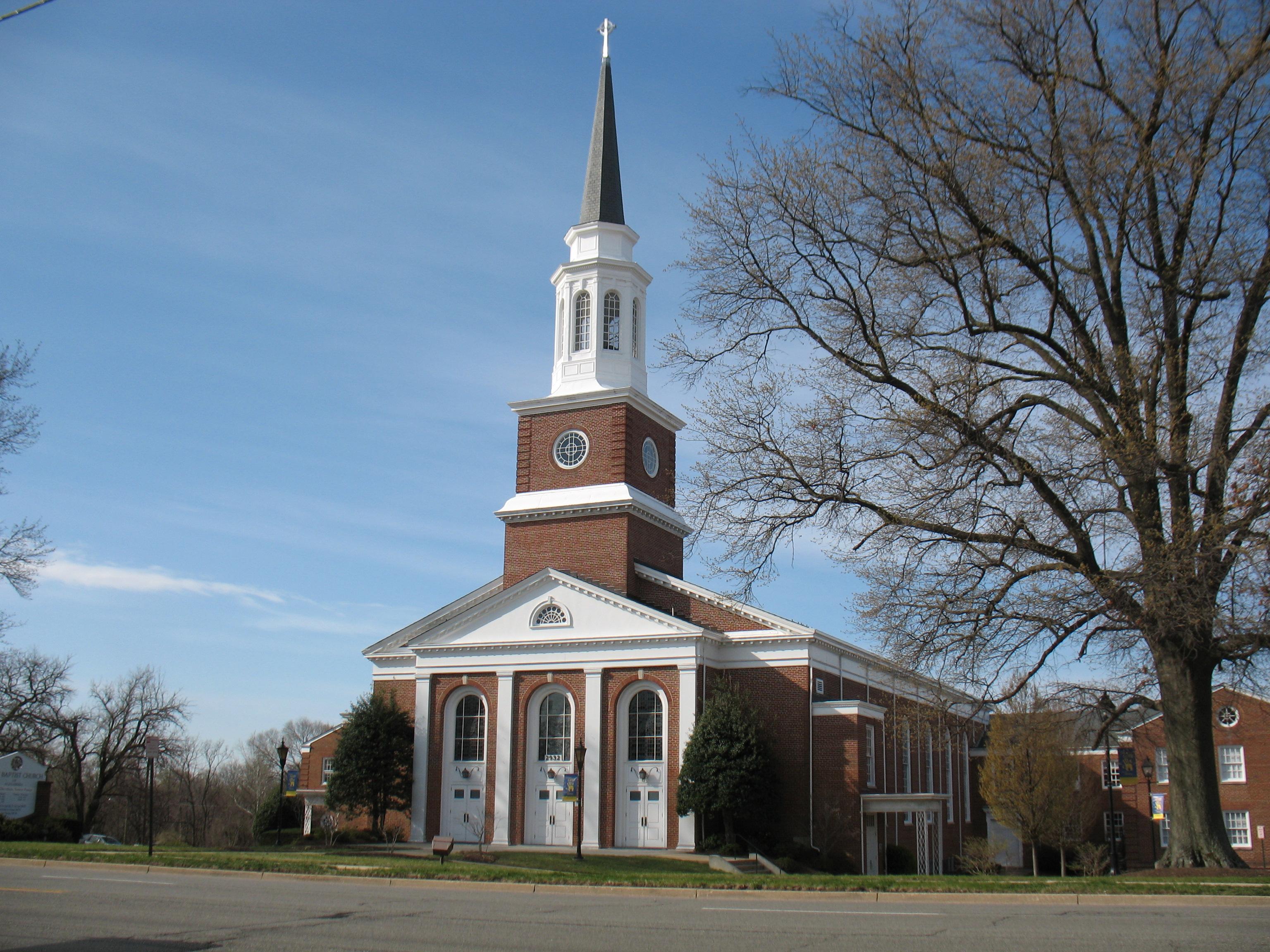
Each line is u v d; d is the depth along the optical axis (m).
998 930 15.25
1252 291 25.34
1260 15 24.61
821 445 28.80
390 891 21.23
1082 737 36.88
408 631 51.28
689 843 42.75
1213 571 23.73
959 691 29.34
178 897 19.17
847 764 44.00
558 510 49.56
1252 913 17.62
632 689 45.59
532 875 23.91
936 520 27.97
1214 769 26.91
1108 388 26.14
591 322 52.03
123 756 78.50
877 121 26.98
